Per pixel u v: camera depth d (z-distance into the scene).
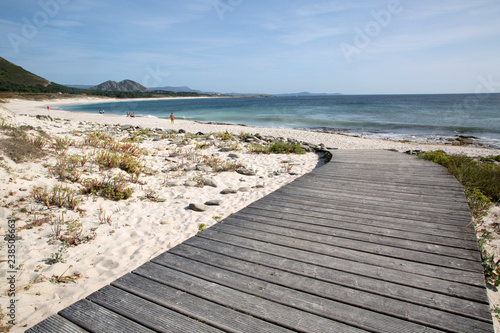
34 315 2.53
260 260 2.70
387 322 1.91
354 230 3.37
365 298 2.15
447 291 2.22
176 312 1.99
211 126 24.97
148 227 4.55
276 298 2.14
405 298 2.14
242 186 6.90
